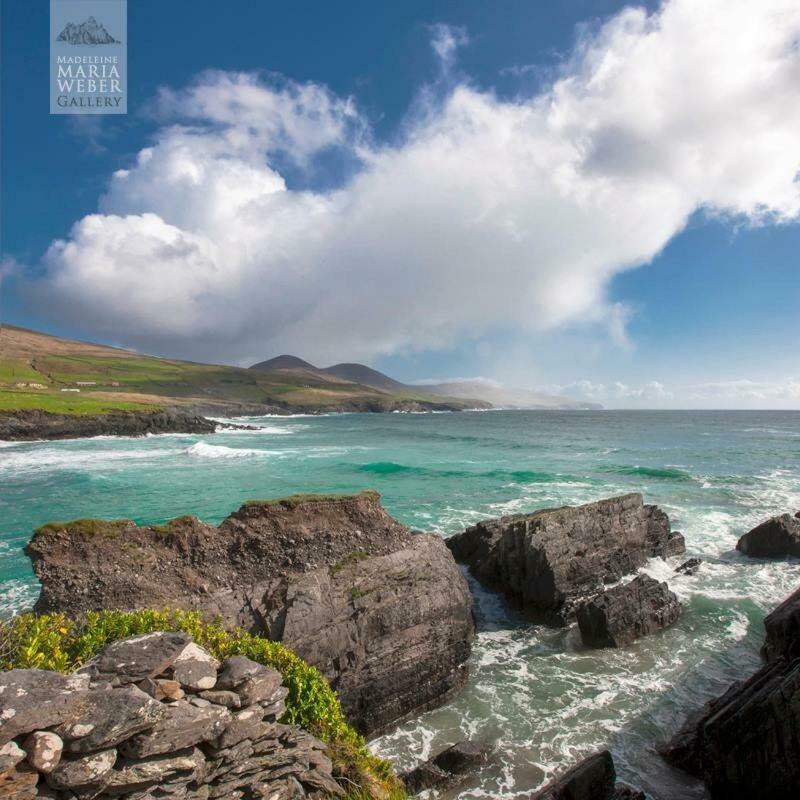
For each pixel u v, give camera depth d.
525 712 13.72
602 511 23.02
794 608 14.44
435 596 15.91
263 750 7.46
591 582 20.08
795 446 76.69
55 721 5.54
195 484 41.47
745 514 32.56
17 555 23.55
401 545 17.12
